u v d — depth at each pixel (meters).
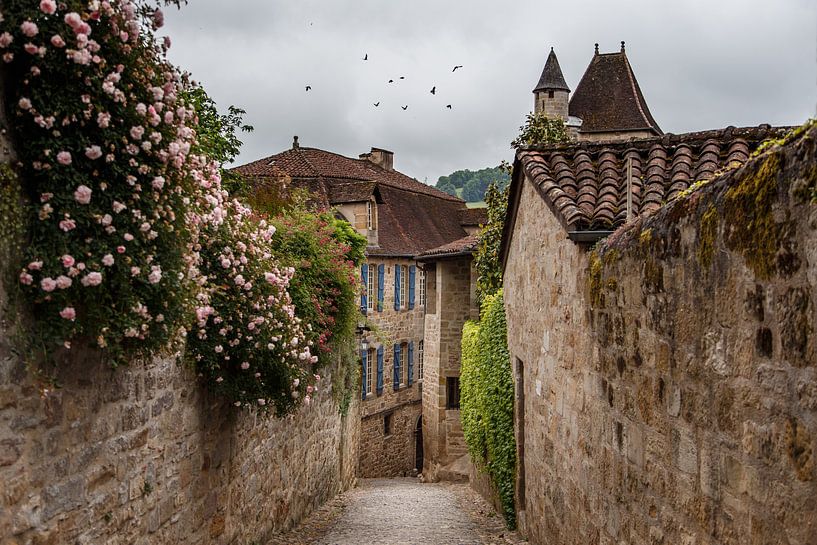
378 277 28.80
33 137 4.21
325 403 14.31
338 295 12.30
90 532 5.07
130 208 4.67
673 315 4.60
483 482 15.69
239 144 11.81
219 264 7.11
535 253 9.71
